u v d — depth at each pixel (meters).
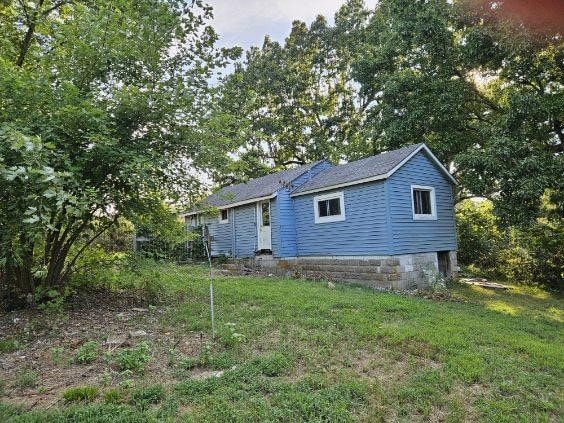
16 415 3.20
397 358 4.84
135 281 8.87
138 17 6.50
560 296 11.66
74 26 6.14
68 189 5.38
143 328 5.81
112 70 6.77
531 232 14.12
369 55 18.53
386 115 16.23
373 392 3.88
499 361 4.85
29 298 6.73
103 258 7.66
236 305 7.41
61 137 5.85
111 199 6.54
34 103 5.71
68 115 5.62
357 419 3.40
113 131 6.30
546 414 3.70
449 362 4.71
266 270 15.10
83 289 8.10
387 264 11.38
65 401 3.48
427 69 15.61
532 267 13.76
